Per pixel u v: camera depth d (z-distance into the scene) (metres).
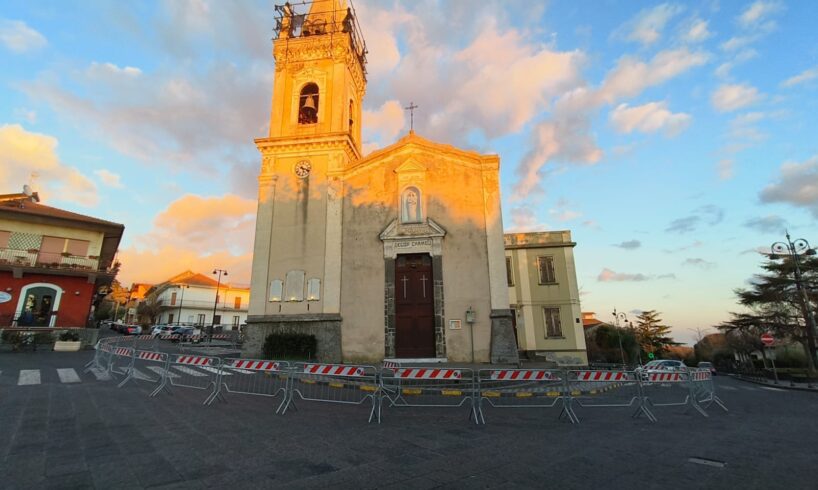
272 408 9.41
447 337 18.62
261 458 5.58
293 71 24.12
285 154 22.66
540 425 8.25
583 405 10.70
